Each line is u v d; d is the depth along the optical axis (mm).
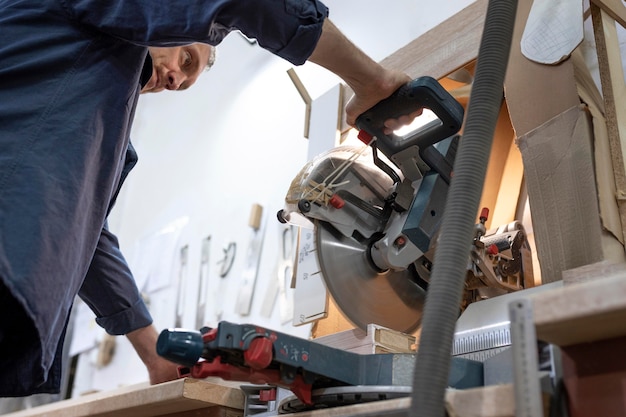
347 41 1043
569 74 1148
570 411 678
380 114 1125
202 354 790
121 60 1047
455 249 690
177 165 3262
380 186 1256
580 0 1183
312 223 1241
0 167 911
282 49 1017
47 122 959
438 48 1524
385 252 1201
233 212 2750
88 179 986
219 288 2646
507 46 788
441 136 1120
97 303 1432
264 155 2719
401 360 878
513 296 1041
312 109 1779
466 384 898
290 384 835
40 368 931
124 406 1228
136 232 3342
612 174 1092
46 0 1024
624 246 1060
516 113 1214
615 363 660
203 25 947
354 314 1233
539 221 1125
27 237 886
